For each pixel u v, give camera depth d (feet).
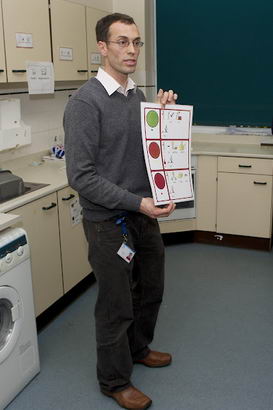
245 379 7.28
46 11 9.29
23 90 10.55
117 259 6.00
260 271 11.37
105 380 6.68
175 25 13.75
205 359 7.83
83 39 10.71
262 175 12.12
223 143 13.93
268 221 12.44
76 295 10.33
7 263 6.45
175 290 10.38
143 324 7.17
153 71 14.40
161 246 6.72
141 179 6.02
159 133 5.80
